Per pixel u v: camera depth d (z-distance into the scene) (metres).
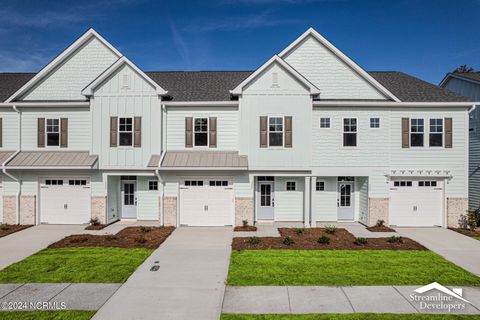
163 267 10.13
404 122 16.11
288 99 15.64
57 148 16.47
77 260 10.69
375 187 16.14
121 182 17.42
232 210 16.06
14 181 16.28
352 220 17.42
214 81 18.84
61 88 17.02
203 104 16.03
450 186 16.12
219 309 7.40
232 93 15.67
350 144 16.17
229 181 16.12
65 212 16.39
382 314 7.16
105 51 17.09
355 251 11.90
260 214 17.34
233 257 11.10
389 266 10.23
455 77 21.12
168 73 20.31
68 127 16.48
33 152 16.38
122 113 15.91
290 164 15.71
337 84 16.77
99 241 13.05
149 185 17.39
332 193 17.33
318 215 17.36
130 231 14.81
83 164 15.35
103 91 15.89
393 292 8.30
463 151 16.05
